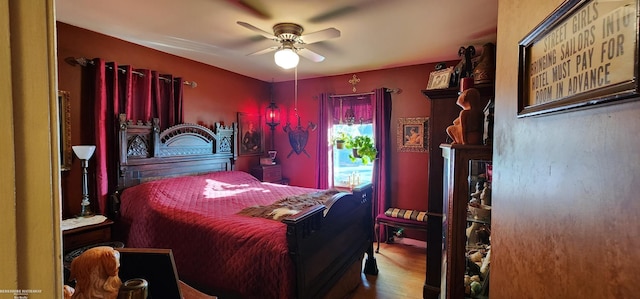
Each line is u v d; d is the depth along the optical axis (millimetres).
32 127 426
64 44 2643
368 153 3953
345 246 2648
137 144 3123
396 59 3734
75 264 795
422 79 3975
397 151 4184
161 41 3104
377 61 3832
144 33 2865
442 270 2287
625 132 469
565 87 619
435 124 2666
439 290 2627
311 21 2529
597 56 524
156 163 3326
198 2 2199
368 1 2164
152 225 2512
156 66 3410
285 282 1857
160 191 2865
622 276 476
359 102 4418
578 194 581
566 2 604
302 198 3031
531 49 778
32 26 425
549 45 687
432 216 2680
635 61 441
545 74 705
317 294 2109
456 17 2432
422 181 4031
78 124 2771
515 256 854
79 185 2787
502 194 952
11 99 402
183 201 2795
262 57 3699
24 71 416
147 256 918
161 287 926
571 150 603
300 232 1915
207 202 2830
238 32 2816
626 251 468
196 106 3902
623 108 474
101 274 787
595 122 537
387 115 4191
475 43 3082
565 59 621
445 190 2127
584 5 563
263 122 5055
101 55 2898
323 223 2227
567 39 615
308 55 2857
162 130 3438
